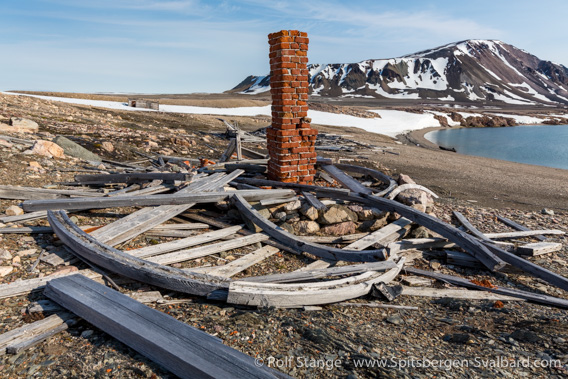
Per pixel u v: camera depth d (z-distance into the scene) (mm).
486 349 2975
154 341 2531
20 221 4965
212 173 7762
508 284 4789
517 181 13547
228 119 35062
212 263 4574
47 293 3338
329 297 3682
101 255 3791
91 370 2441
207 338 2592
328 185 7980
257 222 5297
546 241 6348
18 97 24156
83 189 6969
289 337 2893
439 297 4254
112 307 2943
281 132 6754
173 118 29672
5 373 2396
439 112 75312
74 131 14461
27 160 8328
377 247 4973
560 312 3955
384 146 24562
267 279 3902
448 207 8180
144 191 5938
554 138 47875
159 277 3541
